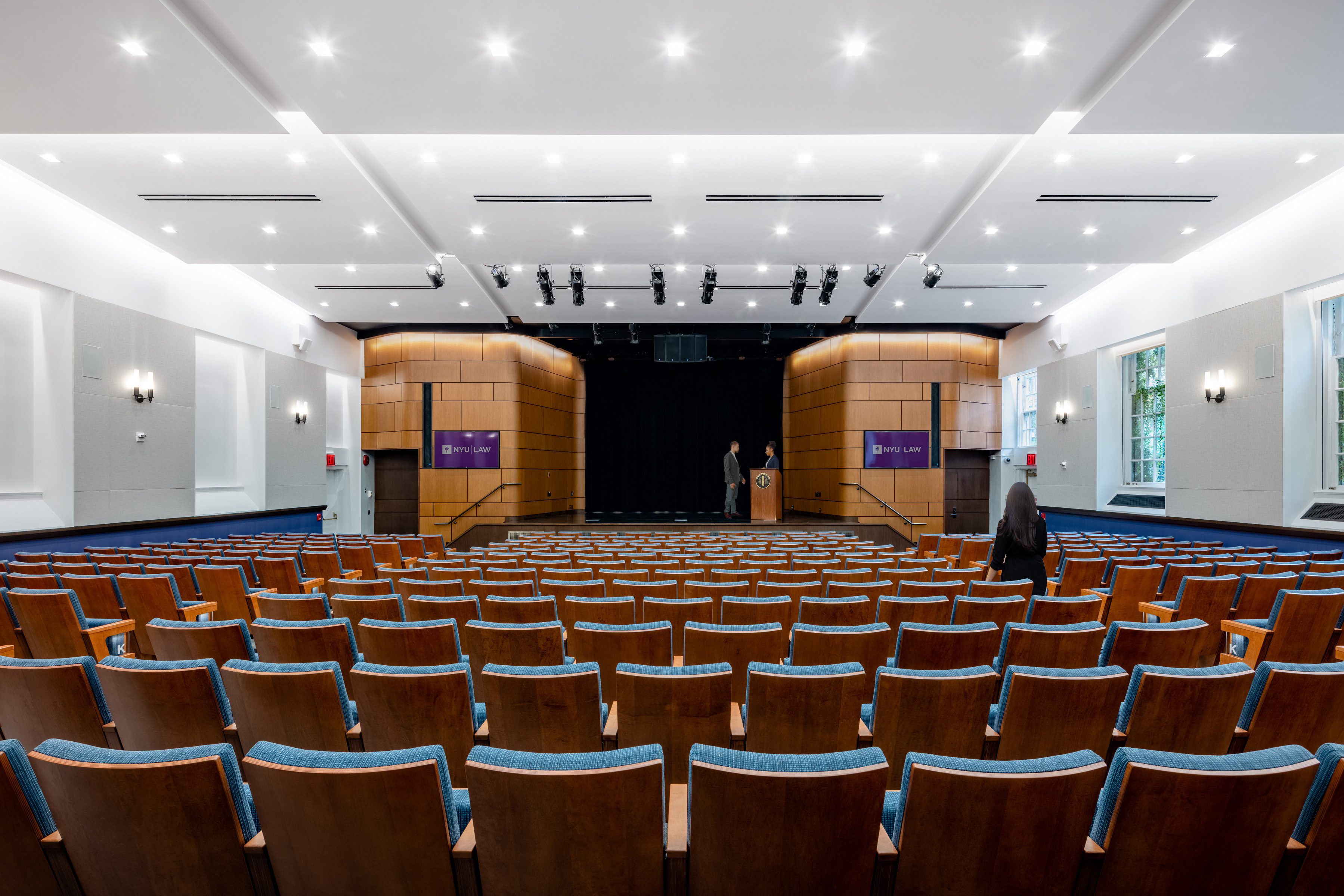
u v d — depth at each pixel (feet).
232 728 7.45
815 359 50.62
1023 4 13.32
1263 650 11.73
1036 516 14.73
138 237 28.17
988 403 47.39
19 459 23.91
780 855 4.64
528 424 47.70
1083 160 20.03
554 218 24.30
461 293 36.24
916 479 46.01
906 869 4.74
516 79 15.61
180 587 16.51
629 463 57.88
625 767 4.55
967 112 16.93
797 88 15.97
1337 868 4.65
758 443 57.82
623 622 11.73
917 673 7.24
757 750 7.45
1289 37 13.97
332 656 9.60
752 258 28.27
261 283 34.55
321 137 19.01
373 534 46.73
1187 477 30.42
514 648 9.74
